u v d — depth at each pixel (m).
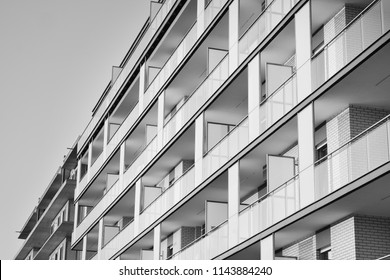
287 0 25.20
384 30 19.20
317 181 21.53
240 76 27.42
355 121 21.78
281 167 24.30
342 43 21.27
